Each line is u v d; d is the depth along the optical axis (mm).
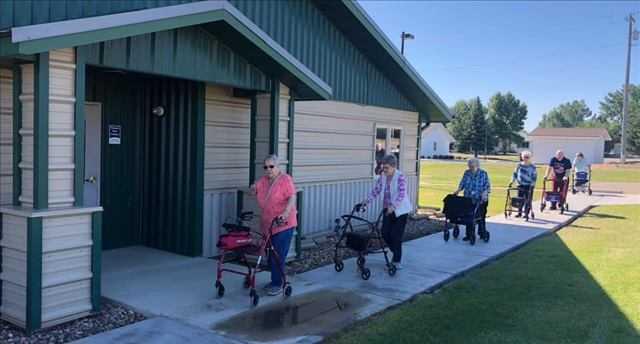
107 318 5051
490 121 87625
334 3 9609
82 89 4848
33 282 4535
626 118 48344
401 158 12844
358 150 11242
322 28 9891
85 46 4887
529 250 9250
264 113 7457
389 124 12242
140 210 8227
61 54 4695
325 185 10320
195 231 7598
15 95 4707
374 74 11391
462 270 7500
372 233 7203
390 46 10719
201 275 6684
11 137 5637
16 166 4734
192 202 7598
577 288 6738
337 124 10562
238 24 6117
